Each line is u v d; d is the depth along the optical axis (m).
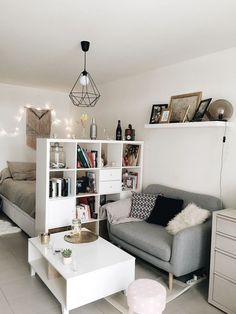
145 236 2.67
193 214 2.63
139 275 2.74
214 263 2.27
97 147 3.44
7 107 4.93
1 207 4.70
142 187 3.87
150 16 2.10
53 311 2.14
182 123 2.95
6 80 4.55
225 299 2.19
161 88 3.56
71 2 1.92
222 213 2.23
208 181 3.00
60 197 3.12
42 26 2.33
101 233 3.52
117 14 2.08
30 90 5.16
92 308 2.21
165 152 3.52
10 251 3.24
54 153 3.24
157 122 3.43
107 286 2.14
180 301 2.32
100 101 4.76
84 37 2.57
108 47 2.83
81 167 3.31
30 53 3.08
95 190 3.46
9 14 2.11
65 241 2.60
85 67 3.52
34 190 3.85
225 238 2.19
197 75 3.10
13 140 5.04
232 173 2.77
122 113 4.26
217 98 2.89
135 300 1.73
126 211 3.36
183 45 2.73
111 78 4.24
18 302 2.25
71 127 5.62
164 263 2.45
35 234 3.30
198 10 1.99
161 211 3.05
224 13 2.03
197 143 3.12
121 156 3.64
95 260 2.22
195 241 2.44
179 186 3.34
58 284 2.27
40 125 5.30
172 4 1.91
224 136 2.82
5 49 2.95
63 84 4.78
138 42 2.67
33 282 2.56
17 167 4.85
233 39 2.54
